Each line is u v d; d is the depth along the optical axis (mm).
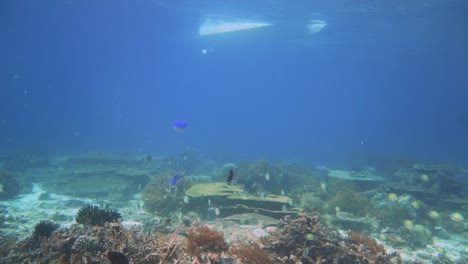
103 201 13672
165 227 7559
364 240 7004
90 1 36094
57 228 6801
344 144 79625
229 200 10180
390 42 44281
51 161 25375
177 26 45531
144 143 57188
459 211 15258
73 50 80625
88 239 4914
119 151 39562
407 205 13281
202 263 4746
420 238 10469
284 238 5992
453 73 84500
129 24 47188
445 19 30375
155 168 22062
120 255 2850
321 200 13688
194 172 24375
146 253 5121
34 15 45562
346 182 18422
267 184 17234
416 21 31594
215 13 34469
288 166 23375
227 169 19359
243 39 51125
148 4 34094
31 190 15867
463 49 47281
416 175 18844
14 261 4984
